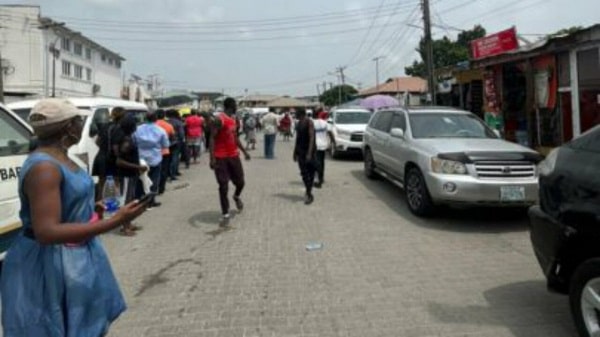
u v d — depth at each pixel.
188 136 18.77
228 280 5.93
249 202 10.70
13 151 5.22
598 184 3.97
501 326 4.54
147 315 4.98
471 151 8.19
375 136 12.37
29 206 2.73
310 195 10.43
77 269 2.85
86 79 55.75
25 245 2.81
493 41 17.03
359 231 8.05
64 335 2.79
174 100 42.09
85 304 2.87
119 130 8.24
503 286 5.52
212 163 8.74
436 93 23.09
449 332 4.44
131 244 7.64
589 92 12.47
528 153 8.16
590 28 11.45
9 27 44.72
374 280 5.79
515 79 15.40
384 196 11.06
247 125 25.09
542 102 13.84
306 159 10.31
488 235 7.68
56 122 2.80
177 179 14.50
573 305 4.14
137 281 5.99
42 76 45.16
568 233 4.18
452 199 8.06
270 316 4.88
